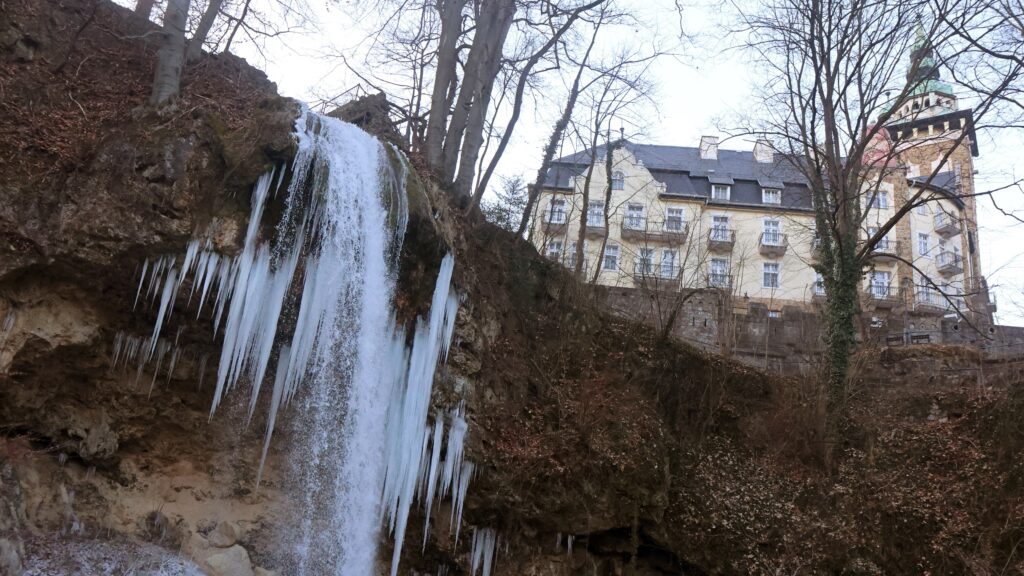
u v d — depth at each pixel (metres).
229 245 9.62
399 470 11.03
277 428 10.63
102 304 9.28
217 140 9.85
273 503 10.56
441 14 17.81
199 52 14.81
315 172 10.25
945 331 24.44
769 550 13.95
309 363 10.38
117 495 9.81
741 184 41.91
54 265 8.88
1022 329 24.39
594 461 13.02
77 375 9.45
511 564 12.41
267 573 10.22
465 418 12.14
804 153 22.25
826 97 19.88
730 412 17.30
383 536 11.12
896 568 13.80
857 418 17.20
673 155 45.12
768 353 23.69
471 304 13.06
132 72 13.09
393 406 11.19
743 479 15.52
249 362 10.05
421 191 11.86
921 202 16.88
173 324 9.67
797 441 16.53
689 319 23.44
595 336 16.50
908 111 24.67
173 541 9.84
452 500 11.76
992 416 15.98
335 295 10.54
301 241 10.19
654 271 36.09
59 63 11.63
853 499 14.95
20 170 9.10
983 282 28.95
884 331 24.17
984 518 14.09
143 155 9.43
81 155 9.62
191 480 10.34
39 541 8.70
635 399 15.05
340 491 10.42
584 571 13.09
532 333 15.05
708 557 13.73
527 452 12.56
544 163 18.23
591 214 39.59
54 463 9.46
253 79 15.77
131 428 9.87
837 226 19.45
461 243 13.21
